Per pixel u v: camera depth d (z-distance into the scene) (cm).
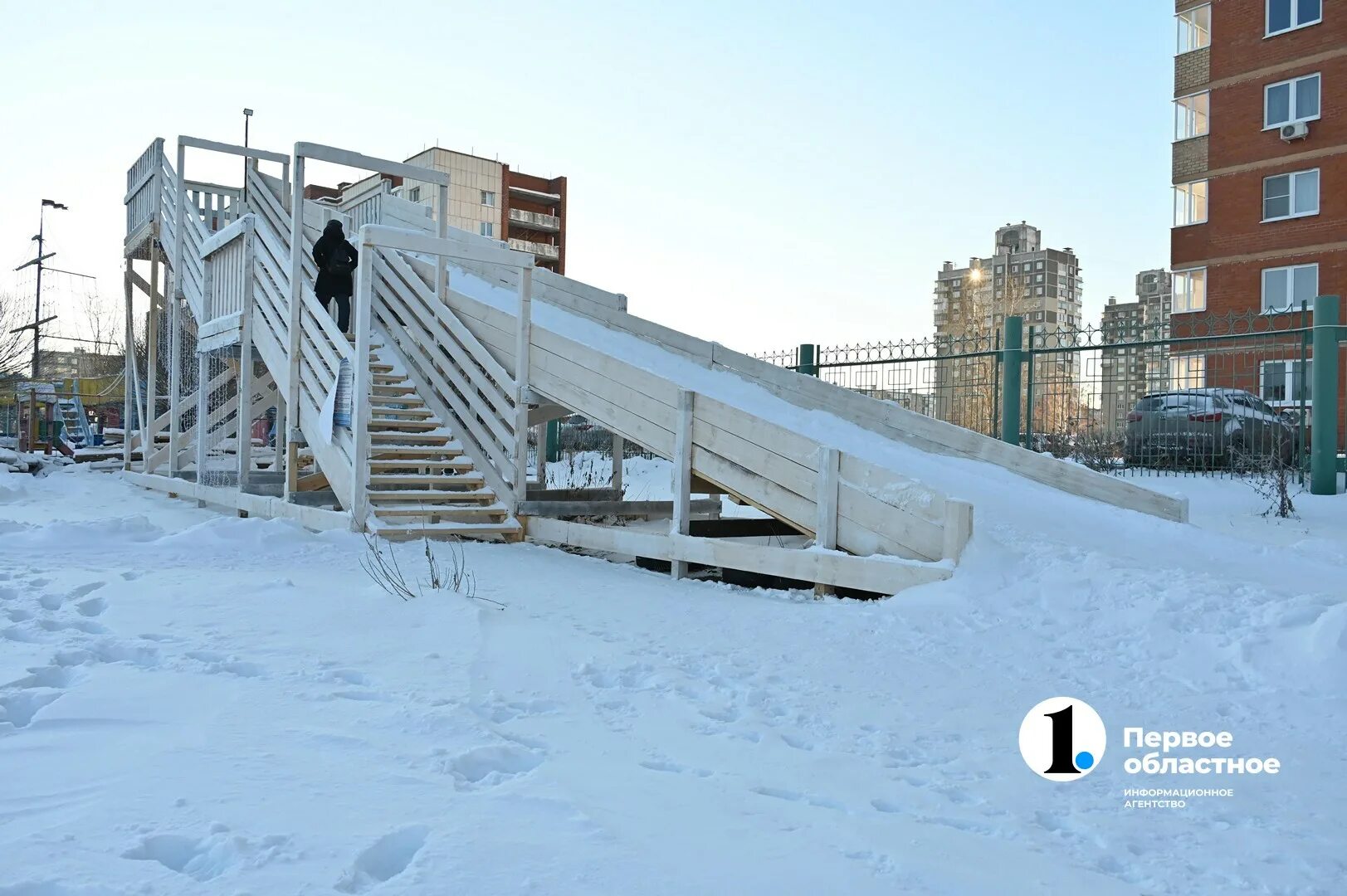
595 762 361
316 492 1227
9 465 2019
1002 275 10900
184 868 261
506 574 837
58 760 338
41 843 264
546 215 7525
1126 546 807
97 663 486
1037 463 1024
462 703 429
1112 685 501
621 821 299
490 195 7025
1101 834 313
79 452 2370
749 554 836
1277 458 1319
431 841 274
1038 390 1559
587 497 1376
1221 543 843
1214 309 2902
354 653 520
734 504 1597
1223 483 1363
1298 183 2752
